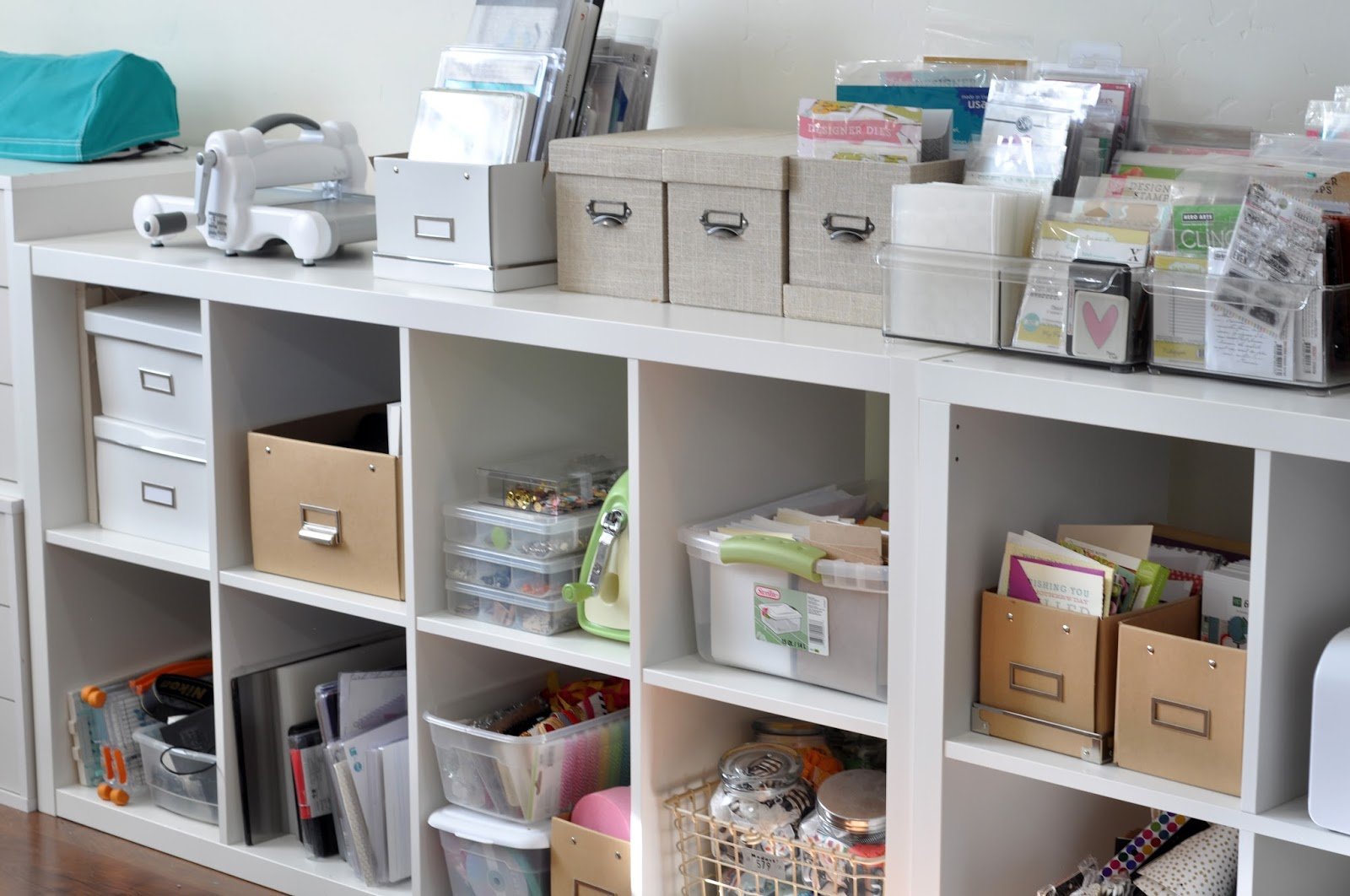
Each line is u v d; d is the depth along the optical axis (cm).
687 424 201
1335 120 177
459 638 217
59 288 260
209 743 255
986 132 188
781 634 193
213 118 304
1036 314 170
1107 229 168
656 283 209
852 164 191
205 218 244
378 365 260
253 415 243
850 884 190
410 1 273
